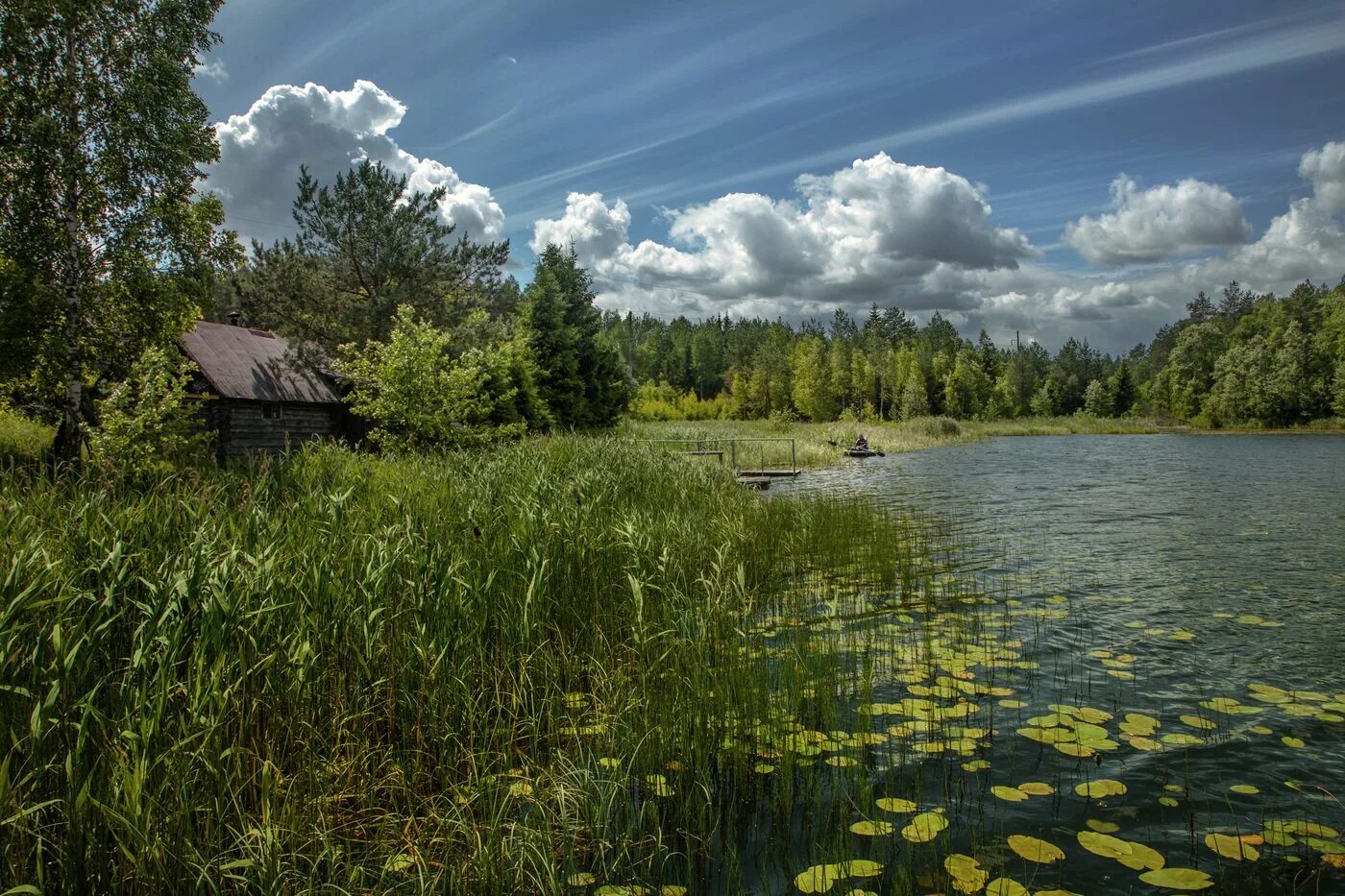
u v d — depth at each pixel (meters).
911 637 5.85
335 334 21.58
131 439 9.16
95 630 3.47
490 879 2.80
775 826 3.25
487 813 3.30
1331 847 2.97
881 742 4.00
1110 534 10.60
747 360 82.44
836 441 33.94
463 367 14.77
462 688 4.04
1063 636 5.86
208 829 2.82
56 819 3.00
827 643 5.53
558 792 3.31
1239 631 5.96
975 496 15.71
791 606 6.72
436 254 22.31
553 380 32.34
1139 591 7.30
